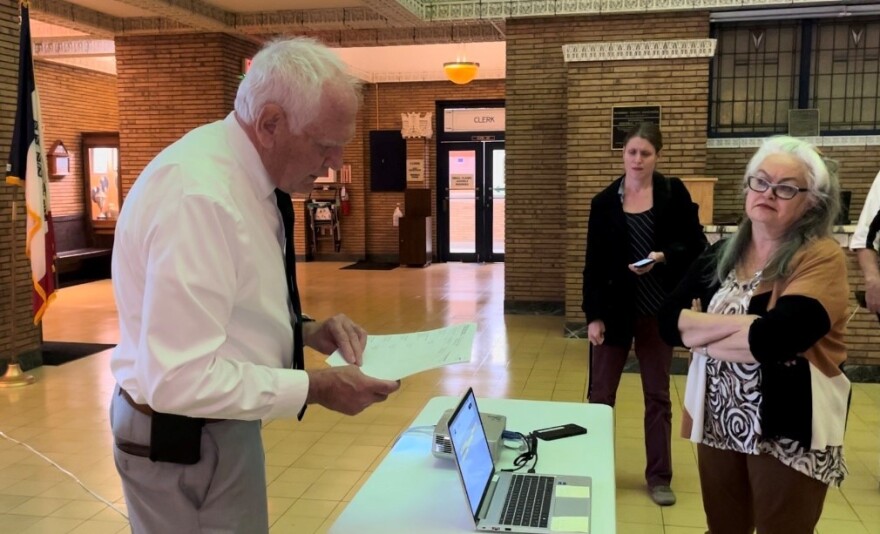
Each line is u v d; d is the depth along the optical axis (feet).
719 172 25.63
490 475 6.41
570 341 23.68
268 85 5.10
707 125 24.21
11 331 19.27
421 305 30.40
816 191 6.54
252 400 4.89
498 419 7.48
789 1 23.94
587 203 23.70
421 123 43.78
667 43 22.77
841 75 25.09
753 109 25.66
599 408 8.48
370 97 44.60
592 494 6.22
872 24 24.70
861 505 11.72
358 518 5.81
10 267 19.80
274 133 5.22
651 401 11.80
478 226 44.91
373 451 14.15
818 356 6.57
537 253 27.91
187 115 31.35
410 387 18.65
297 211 45.65
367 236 45.88
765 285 6.82
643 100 23.15
